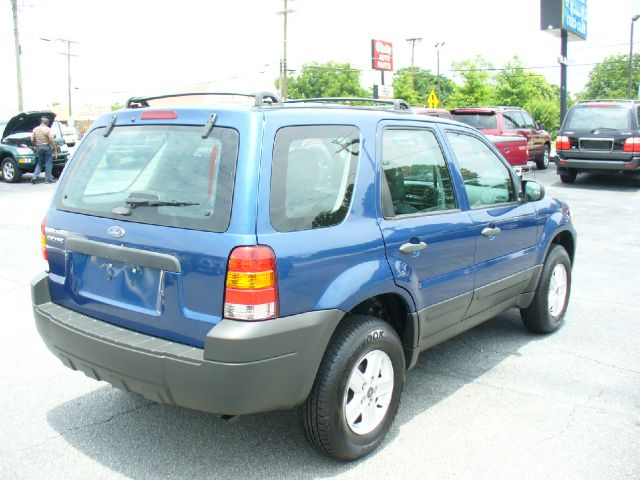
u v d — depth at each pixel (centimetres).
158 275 302
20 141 1917
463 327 428
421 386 429
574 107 1560
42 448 345
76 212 342
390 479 317
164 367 286
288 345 287
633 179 1708
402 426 371
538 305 512
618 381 438
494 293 445
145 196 311
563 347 505
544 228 504
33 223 1109
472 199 424
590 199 1362
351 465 329
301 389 297
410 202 368
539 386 429
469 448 347
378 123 357
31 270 754
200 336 287
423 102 6794
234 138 294
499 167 464
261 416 385
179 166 306
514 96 7200
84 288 337
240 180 285
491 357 483
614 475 320
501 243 443
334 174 323
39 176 2042
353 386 322
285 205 294
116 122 347
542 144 2033
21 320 566
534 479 317
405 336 370
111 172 334
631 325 561
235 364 275
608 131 1487
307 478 317
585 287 688
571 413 389
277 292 283
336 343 313
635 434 363
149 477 318
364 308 353
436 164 395
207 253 282
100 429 367
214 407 283
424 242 363
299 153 307
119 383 309
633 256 841
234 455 339
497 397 412
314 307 298
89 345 312
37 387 425
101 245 321
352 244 317
